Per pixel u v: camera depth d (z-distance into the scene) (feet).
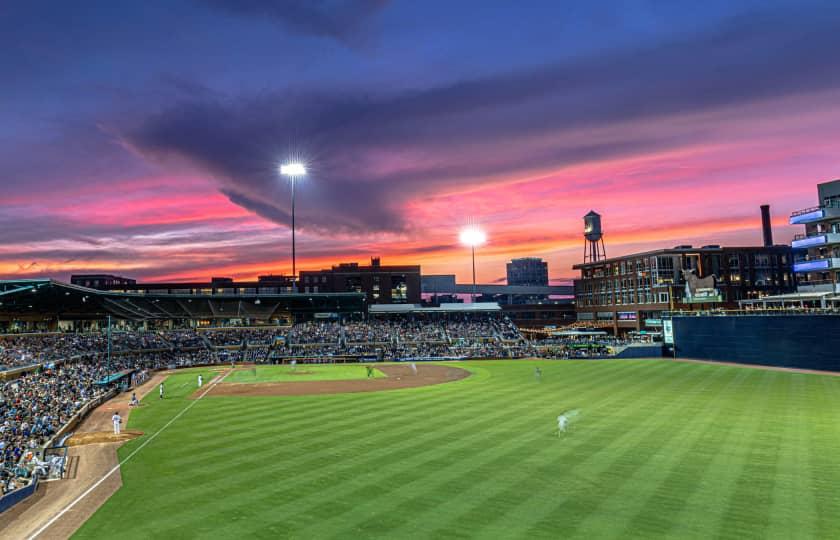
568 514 55.11
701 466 71.15
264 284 431.02
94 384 161.89
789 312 214.48
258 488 65.92
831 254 253.24
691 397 130.21
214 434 99.14
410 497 61.11
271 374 215.72
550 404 123.13
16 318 248.93
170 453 85.92
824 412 108.27
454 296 615.98
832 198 252.42
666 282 350.02
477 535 50.34
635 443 84.02
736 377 170.50
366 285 431.84
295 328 328.08
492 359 280.92
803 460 73.72
